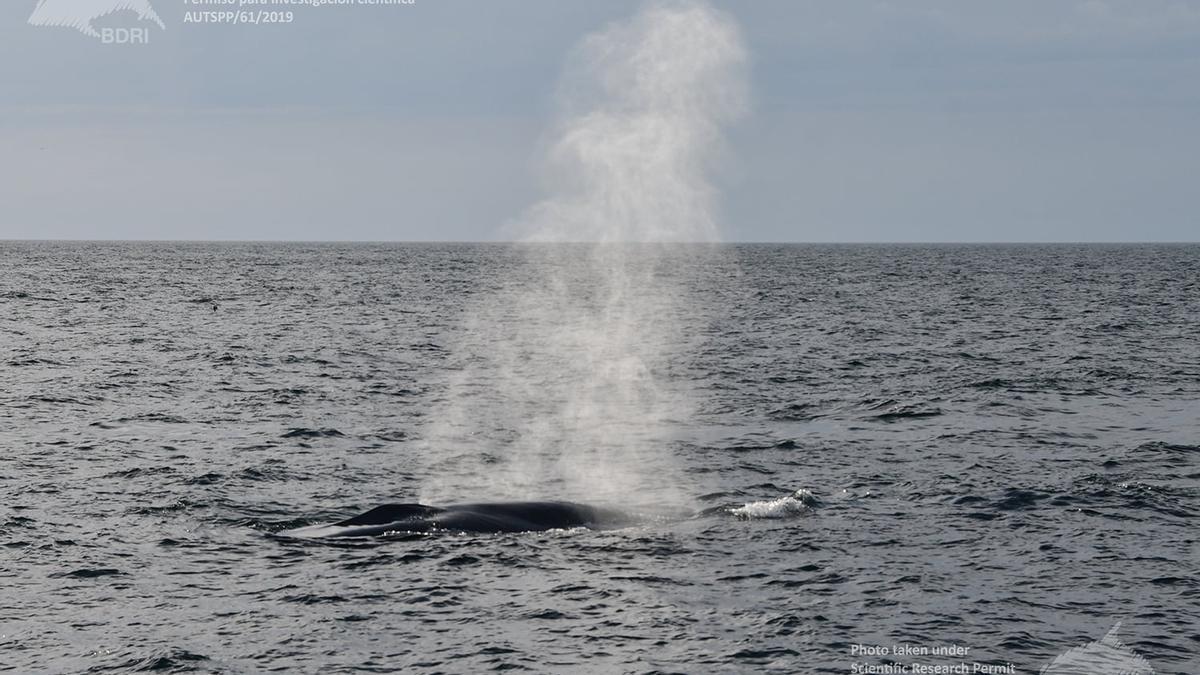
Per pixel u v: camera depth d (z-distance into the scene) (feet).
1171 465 368.48
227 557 261.65
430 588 241.35
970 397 510.58
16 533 278.26
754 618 226.58
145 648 210.38
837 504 315.17
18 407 462.60
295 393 514.68
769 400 507.71
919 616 228.22
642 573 252.01
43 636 215.92
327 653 208.85
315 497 326.65
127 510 301.63
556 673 201.87
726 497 332.19
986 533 285.64
